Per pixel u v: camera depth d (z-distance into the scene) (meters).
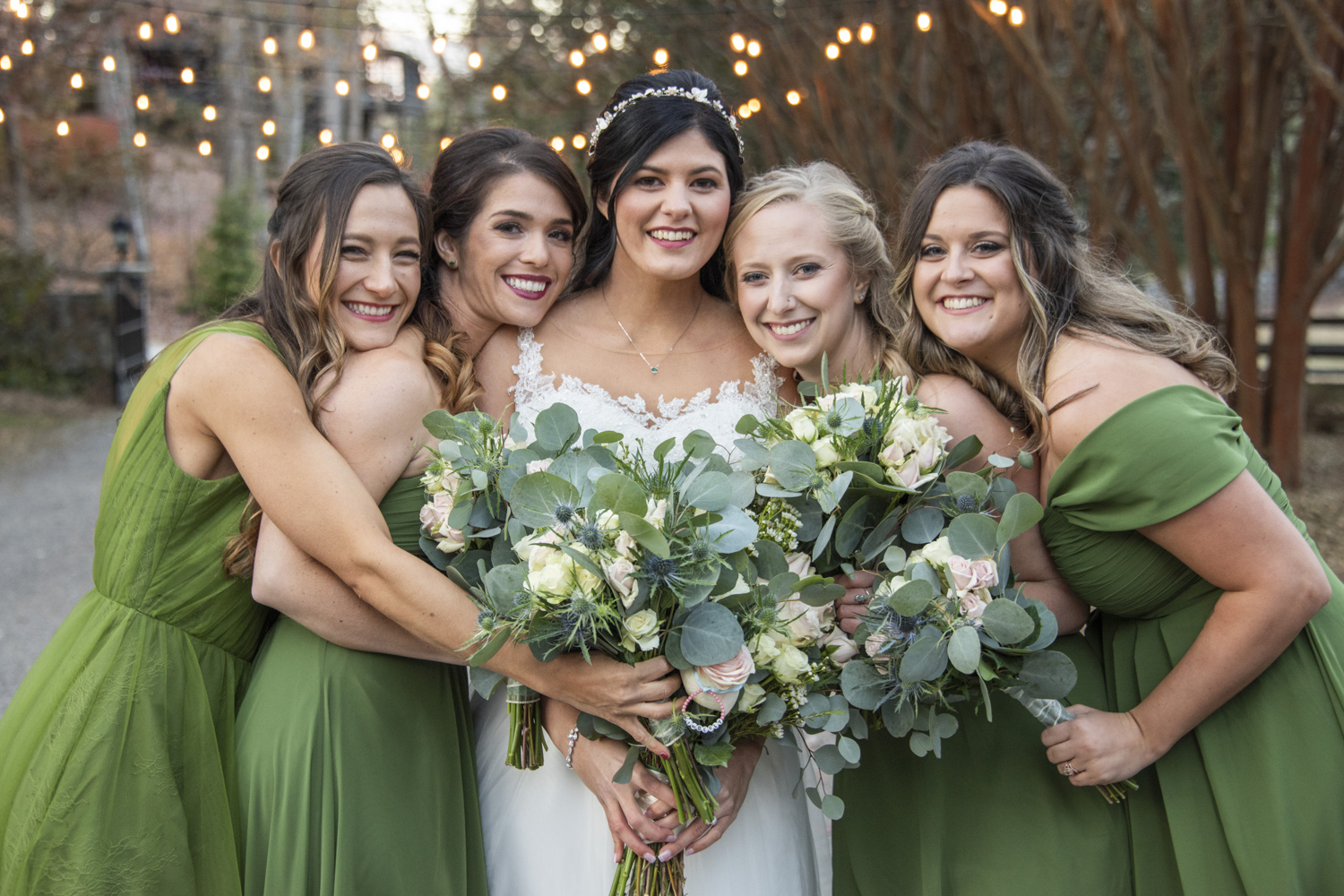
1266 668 1.86
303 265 1.95
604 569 1.62
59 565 6.62
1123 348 1.90
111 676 1.89
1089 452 1.83
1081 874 1.92
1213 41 7.37
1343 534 6.21
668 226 2.07
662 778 1.92
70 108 13.09
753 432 1.93
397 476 1.98
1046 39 6.41
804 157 7.48
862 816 2.17
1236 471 1.77
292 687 1.95
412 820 1.95
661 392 2.24
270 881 1.88
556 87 11.12
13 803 1.87
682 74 2.11
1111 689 2.03
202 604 1.98
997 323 1.96
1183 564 1.91
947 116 7.13
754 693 1.77
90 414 12.09
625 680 1.75
